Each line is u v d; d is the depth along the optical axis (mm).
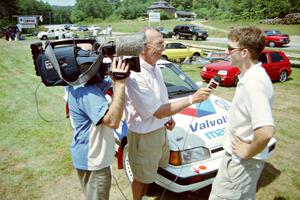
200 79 11344
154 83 2754
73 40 2506
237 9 60719
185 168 3154
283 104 7922
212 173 3186
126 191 3816
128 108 2818
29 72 12945
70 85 2170
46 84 2193
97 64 2021
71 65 2037
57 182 4047
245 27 2127
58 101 8031
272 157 4719
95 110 2107
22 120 6473
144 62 2678
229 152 2320
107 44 2041
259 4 56438
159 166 3246
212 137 3395
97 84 2227
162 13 86688
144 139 2855
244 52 2127
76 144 2348
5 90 9383
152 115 2729
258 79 2027
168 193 3709
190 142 3273
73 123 2348
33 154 4844
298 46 24734
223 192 2387
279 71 11008
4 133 5727
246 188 2287
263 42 2105
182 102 2646
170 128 3152
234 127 2217
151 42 2631
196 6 122250
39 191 3842
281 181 4016
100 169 2359
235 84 10047
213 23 59844
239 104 2141
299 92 9414
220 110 3939
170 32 34281
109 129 2361
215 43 26562
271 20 48562
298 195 3701
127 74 2051
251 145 2057
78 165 2367
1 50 22500
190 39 32188
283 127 6078
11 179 4102
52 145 5188
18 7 77375
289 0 54094
